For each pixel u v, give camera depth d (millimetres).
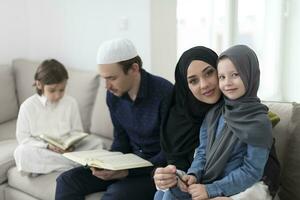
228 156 1492
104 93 2760
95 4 3279
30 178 2256
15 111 3350
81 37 3434
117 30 3211
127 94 1995
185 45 3959
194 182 1518
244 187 1429
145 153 2059
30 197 2285
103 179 1944
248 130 1415
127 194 1834
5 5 3561
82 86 2910
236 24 4227
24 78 3338
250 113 1450
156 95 1949
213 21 4141
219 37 4211
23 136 2385
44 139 2271
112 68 1875
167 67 3324
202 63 1640
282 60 4555
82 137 2301
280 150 1717
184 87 1777
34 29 3719
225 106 1558
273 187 1497
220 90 1641
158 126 1964
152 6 3025
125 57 1880
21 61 3439
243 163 1460
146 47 3104
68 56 3564
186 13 3926
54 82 2381
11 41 3656
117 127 2158
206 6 4062
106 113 2709
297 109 1722
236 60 1469
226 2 4137
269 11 4453
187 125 1782
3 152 2518
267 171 1477
